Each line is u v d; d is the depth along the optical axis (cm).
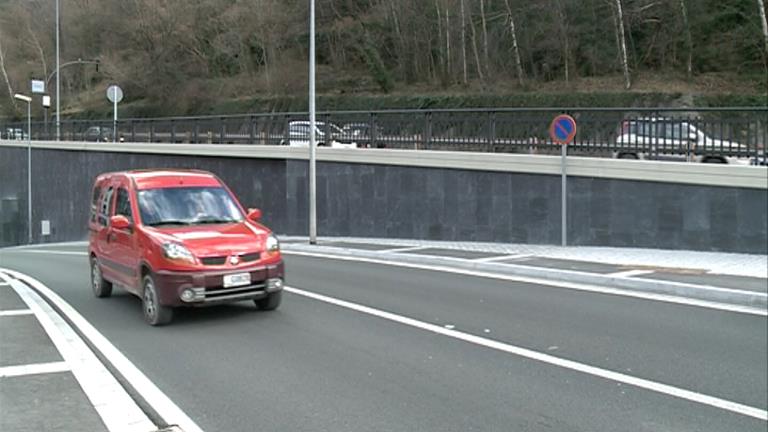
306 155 2345
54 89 8225
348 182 2209
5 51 8419
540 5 5331
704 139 1534
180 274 887
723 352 757
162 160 3231
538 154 1795
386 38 6400
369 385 645
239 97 6688
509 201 1827
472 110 1923
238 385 650
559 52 5312
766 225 1429
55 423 532
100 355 771
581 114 1734
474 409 575
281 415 564
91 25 7844
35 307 1089
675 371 686
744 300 1023
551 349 773
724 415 562
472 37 5638
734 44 4791
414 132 2070
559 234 1738
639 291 1138
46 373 679
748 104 4138
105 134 3762
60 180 4144
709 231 1503
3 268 1912
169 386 649
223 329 894
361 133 2225
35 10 8581
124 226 994
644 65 5147
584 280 1232
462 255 1558
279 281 959
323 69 6531
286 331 877
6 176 4756
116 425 529
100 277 1180
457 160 1914
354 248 1816
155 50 6888
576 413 565
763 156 1453
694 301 1046
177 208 1023
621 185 1628
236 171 2744
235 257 917
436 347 786
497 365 709
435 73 6006
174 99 6862
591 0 5234
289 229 2417
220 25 7050
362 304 1053
